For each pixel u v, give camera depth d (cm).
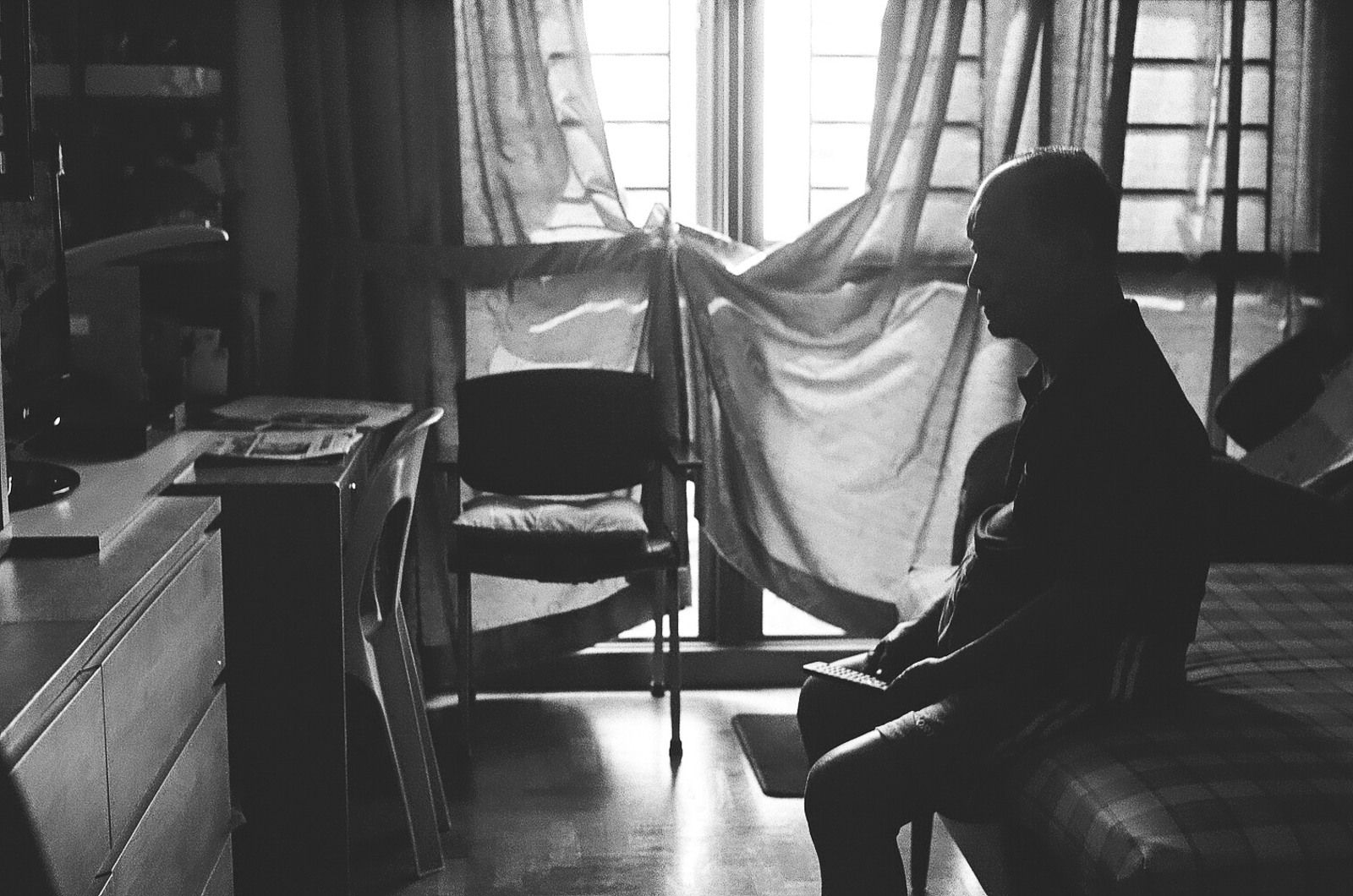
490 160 346
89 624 148
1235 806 169
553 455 348
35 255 258
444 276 349
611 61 361
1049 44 349
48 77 294
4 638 143
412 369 352
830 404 360
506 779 318
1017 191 184
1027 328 189
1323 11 354
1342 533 298
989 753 187
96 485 215
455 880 269
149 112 337
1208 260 360
